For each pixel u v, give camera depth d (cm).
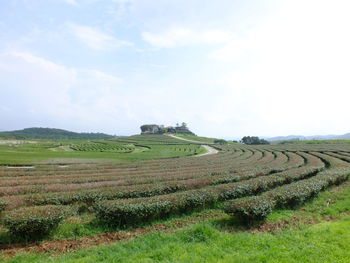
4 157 4441
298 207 1429
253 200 1231
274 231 1048
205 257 759
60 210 1046
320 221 1191
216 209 1438
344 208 1362
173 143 12562
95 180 2273
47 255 827
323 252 784
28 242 930
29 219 927
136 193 1588
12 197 1407
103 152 7306
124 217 1101
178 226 1159
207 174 2462
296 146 8100
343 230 966
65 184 1964
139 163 4038
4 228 1043
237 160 4378
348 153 4959
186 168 3198
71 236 1005
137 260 739
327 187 1884
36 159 4531
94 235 1022
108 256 777
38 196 1433
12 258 792
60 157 5238
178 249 812
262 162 3869
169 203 1246
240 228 1096
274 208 1357
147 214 1155
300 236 931
